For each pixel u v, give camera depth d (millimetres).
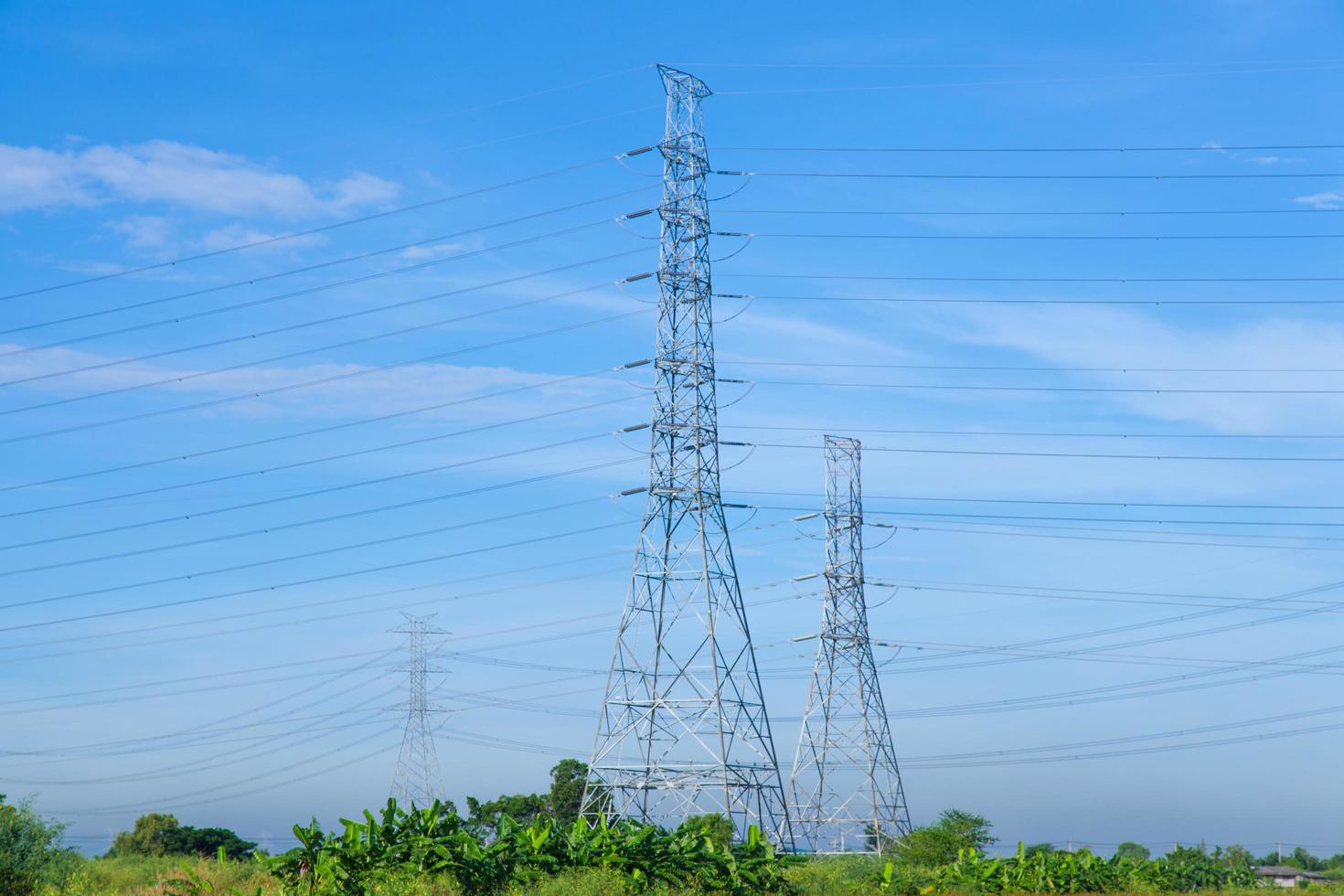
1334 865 122500
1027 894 61656
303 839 40656
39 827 43750
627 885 44438
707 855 48281
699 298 71375
